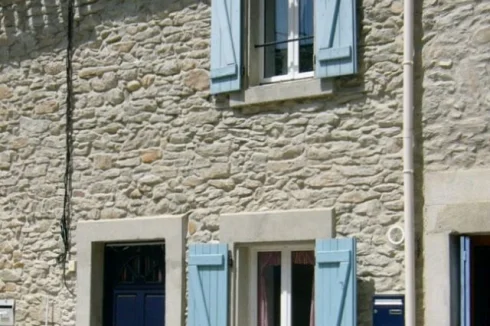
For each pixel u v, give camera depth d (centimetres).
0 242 1033
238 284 883
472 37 797
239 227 884
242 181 893
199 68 929
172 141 937
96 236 969
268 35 916
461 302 781
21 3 1048
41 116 1022
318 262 829
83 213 984
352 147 841
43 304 999
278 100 877
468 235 787
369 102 837
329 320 818
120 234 953
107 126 977
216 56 906
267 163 881
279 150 877
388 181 821
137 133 959
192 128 927
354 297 809
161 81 949
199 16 935
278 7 916
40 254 1008
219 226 898
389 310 805
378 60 835
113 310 980
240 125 900
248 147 893
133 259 976
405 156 805
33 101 1029
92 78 993
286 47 907
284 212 861
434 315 785
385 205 820
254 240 874
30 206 1019
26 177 1025
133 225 946
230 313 877
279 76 905
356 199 834
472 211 777
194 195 917
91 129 988
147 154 949
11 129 1041
